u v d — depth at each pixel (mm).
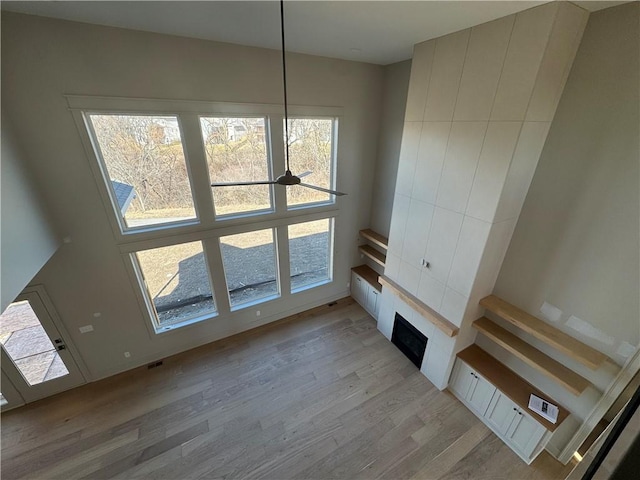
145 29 2828
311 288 5336
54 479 2943
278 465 3049
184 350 4492
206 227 3938
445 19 2537
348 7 2354
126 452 3160
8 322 3273
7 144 2449
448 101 3025
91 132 3035
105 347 3865
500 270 3289
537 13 2199
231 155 3834
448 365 3635
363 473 2980
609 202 2389
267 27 2791
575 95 2480
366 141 4711
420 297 3896
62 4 2252
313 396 3793
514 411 3053
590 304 2615
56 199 3000
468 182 2965
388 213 4906
